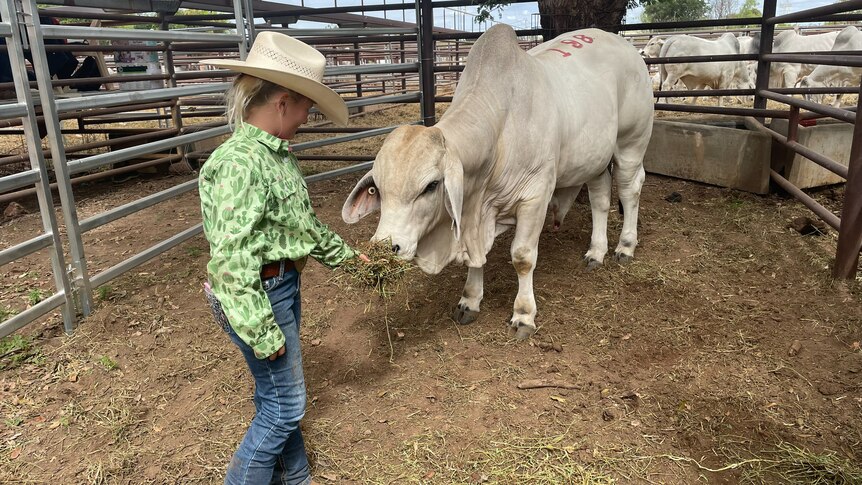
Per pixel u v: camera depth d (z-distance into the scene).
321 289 4.31
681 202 5.92
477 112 3.18
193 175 7.77
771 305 3.86
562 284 4.24
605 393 3.05
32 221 6.05
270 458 2.19
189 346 3.62
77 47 6.38
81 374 3.35
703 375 3.19
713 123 7.03
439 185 2.88
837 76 12.61
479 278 3.77
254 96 2.00
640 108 4.34
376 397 3.11
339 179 7.29
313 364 3.43
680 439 2.74
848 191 3.94
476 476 2.56
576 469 2.57
